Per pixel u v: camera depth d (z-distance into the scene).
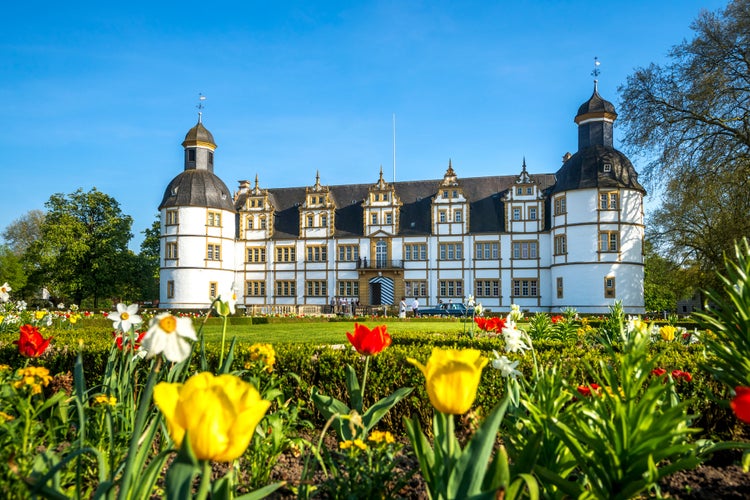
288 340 16.47
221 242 55.59
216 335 19.09
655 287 64.44
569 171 49.66
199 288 53.97
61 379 6.44
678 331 9.63
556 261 50.00
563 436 3.20
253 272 57.69
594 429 3.34
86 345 8.14
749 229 29.31
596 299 47.06
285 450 5.11
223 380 1.92
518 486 2.41
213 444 1.73
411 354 6.86
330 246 56.38
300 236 57.03
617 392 3.25
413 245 54.72
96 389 7.29
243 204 60.69
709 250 34.34
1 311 16.12
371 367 6.80
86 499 3.34
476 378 2.38
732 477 4.43
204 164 56.94
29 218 80.56
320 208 56.88
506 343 4.85
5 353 8.45
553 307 50.31
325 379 6.88
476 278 53.09
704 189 30.33
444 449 2.63
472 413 2.93
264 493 2.46
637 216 47.91
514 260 52.41
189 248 54.09
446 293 53.62
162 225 55.19
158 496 3.76
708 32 28.80
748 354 3.93
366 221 55.66
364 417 4.60
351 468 3.39
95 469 3.95
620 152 49.41
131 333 4.56
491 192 55.69
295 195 60.88
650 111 31.33
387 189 55.59
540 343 9.26
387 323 32.06
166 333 2.36
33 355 5.12
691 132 31.09
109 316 4.53
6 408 3.97
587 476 3.21
